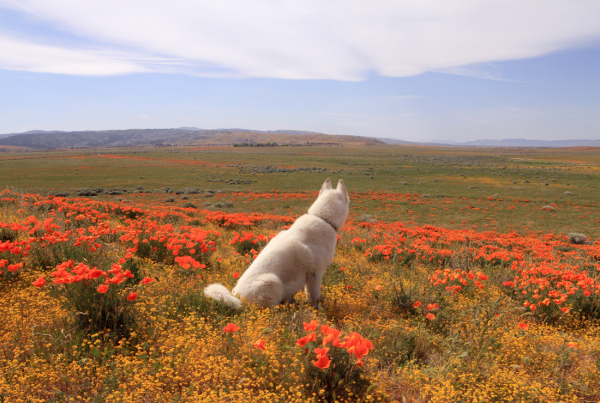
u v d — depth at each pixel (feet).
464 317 14.02
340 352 8.66
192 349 8.91
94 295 10.38
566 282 17.58
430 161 360.48
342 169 258.16
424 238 43.75
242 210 99.71
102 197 120.16
